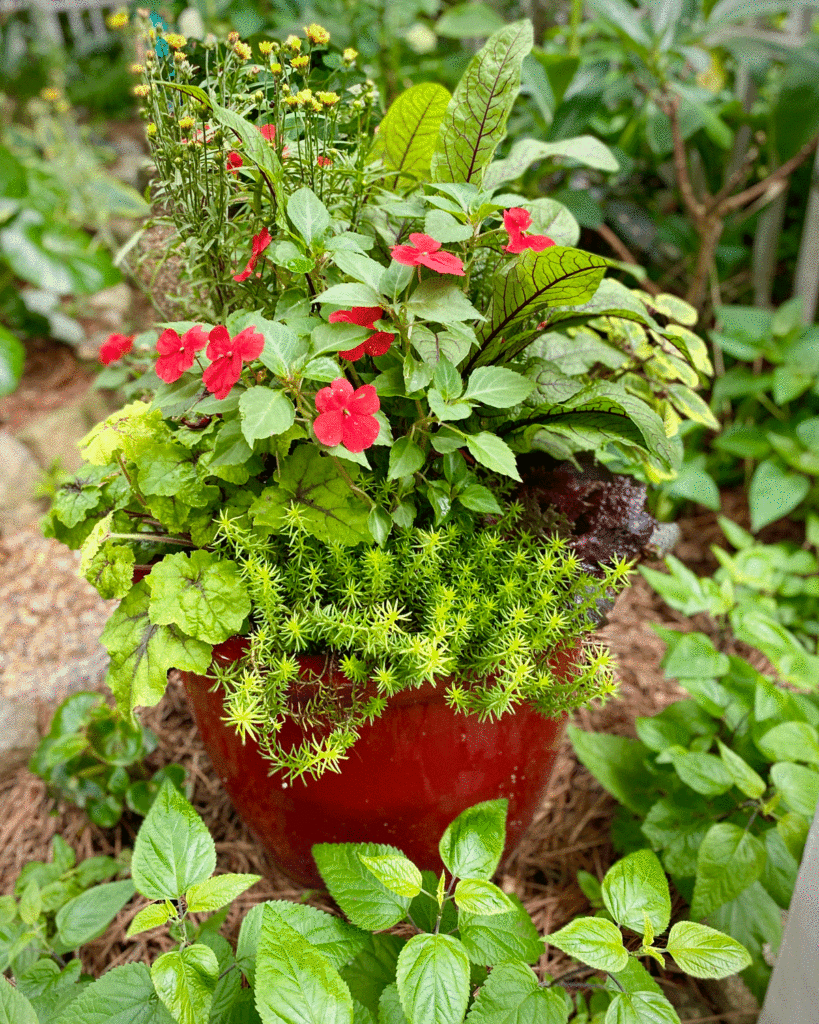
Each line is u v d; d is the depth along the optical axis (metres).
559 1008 1.07
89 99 5.32
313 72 1.65
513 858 1.74
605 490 1.41
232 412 1.20
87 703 1.79
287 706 1.21
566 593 1.25
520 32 1.28
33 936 1.41
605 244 2.97
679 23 2.33
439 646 1.17
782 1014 1.27
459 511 1.31
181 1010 1.01
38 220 3.39
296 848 1.48
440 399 1.13
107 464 1.34
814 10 2.68
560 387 1.36
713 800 1.60
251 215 1.34
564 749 1.96
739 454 2.44
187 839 1.17
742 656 2.19
